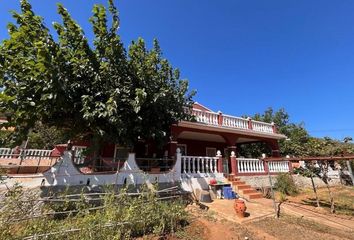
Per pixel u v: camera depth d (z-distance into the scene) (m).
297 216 10.48
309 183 20.50
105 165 10.83
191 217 8.79
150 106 10.69
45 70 7.52
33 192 7.66
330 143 19.39
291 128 41.16
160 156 15.54
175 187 11.12
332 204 12.49
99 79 9.23
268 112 48.72
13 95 8.09
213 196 12.76
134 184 10.16
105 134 9.20
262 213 10.31
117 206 6.69
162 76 11.80
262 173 17.16
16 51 8.34
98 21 9.62
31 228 5.06
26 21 8.31
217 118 17.48
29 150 17.14
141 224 6.61
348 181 24.27
